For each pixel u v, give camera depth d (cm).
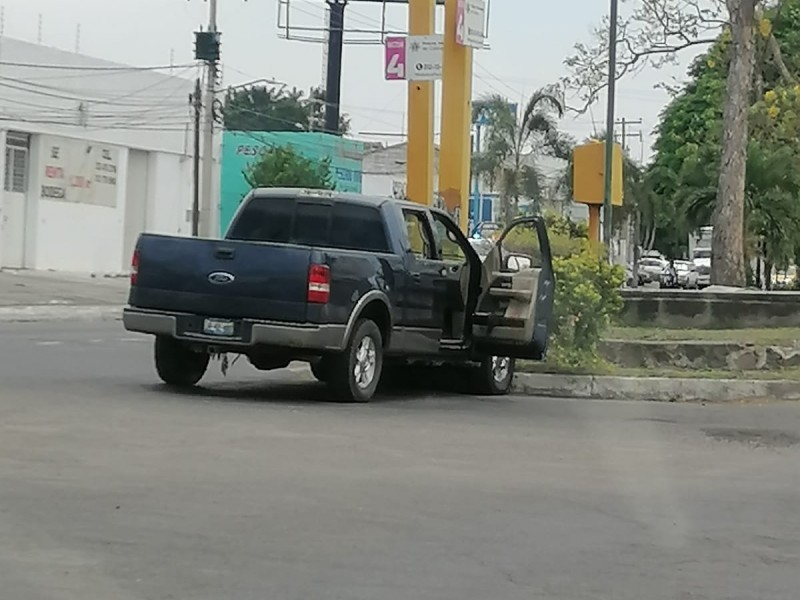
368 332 1288
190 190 5100
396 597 579
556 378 1515
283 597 572
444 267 1403
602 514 777
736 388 1492
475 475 885
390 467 898
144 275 1262
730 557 682
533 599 586
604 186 2067
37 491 765
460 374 1494
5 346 1805
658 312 1997
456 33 1966
